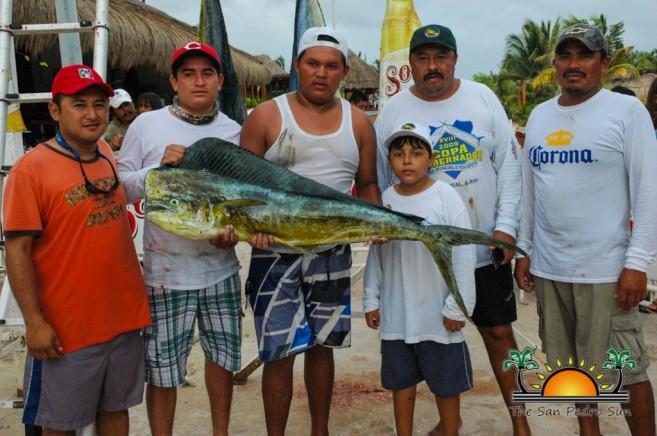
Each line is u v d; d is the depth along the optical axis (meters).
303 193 2.00
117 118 4.60
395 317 2.24
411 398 2.28
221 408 2.29
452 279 1.93
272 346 2.20
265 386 2.28
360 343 3.71
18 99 2.32
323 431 2.40
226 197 1.93
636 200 2.04
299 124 2.18
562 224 2.18
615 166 2.08
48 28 2.37
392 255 2.24
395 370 2.26
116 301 1.95
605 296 2.12
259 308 2.23
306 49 2.12
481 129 2.33
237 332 2.28
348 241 2.01
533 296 4.76
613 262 2.10
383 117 2.50
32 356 1.89
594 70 2.08
